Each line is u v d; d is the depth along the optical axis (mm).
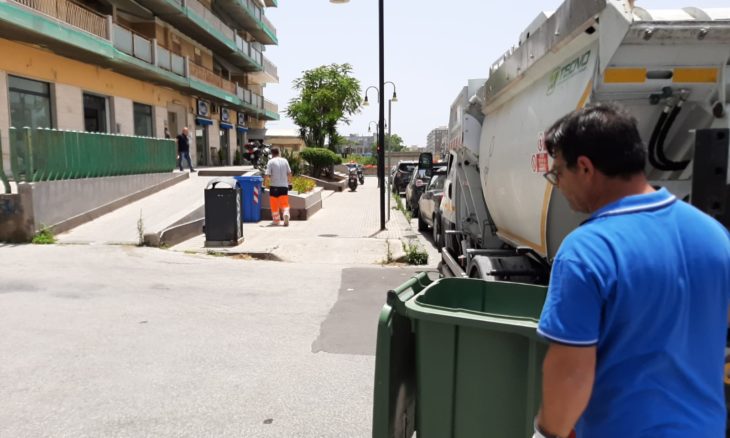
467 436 2305
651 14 3254
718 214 2598
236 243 11250
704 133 2598
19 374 4512
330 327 5961
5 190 10898
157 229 10969
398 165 27469
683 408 1523
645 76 3439
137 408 3957
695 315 1547
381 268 9500
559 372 1517
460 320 2232
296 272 9000
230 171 21656
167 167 18219
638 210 1581
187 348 5207
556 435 1550
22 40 17375
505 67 5422
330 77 43094
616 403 1547
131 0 24562
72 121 20562
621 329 1517
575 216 4090
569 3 3732
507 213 5734
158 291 7387
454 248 8367
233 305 6805
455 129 8312
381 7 14359
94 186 13164
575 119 1694
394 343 2393
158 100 27703
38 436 3541
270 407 4016
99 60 21000
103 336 5488
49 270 8383
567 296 1518
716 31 3176
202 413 3900
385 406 2354
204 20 30781
